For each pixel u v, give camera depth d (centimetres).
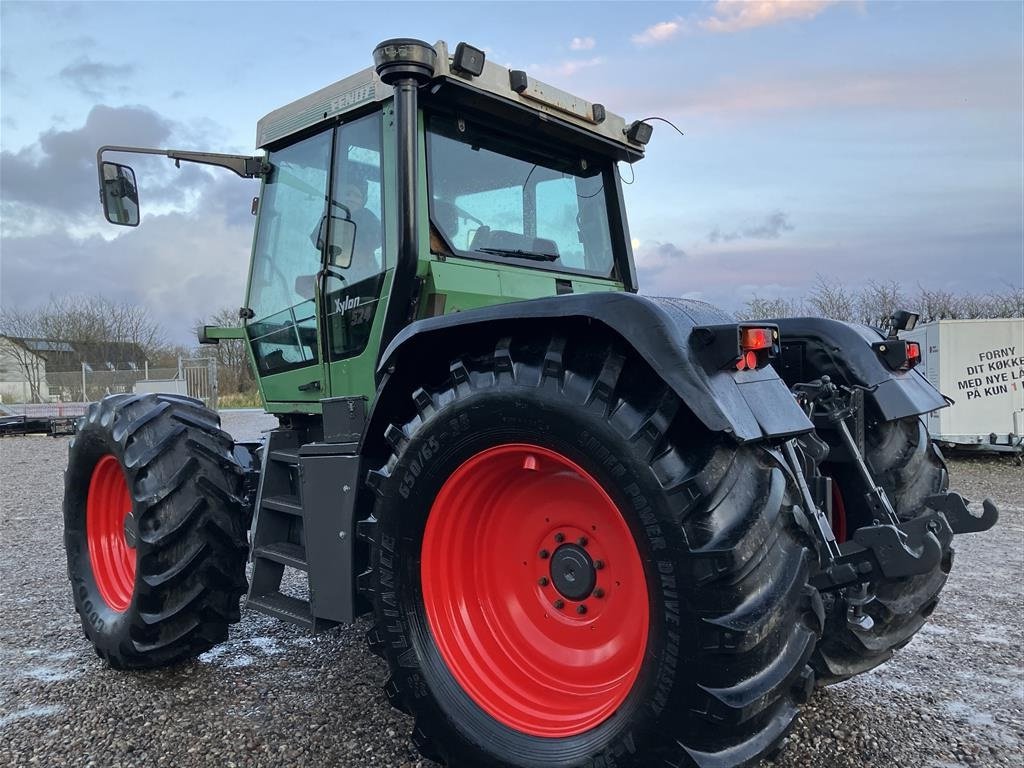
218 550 310
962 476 891
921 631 361
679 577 173
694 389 176
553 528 223
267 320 352
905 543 191
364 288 292
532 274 301
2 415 1848
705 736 171
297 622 277
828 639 234
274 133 341
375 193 290
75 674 321
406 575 225
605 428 185
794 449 217
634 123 332
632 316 186
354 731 261
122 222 338
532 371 202
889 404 260
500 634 230
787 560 181
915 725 264
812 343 276
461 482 221
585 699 210
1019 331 973
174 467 308
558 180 326
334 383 312
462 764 215
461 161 286
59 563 530
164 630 304
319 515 264
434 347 234
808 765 238
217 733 262
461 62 256
